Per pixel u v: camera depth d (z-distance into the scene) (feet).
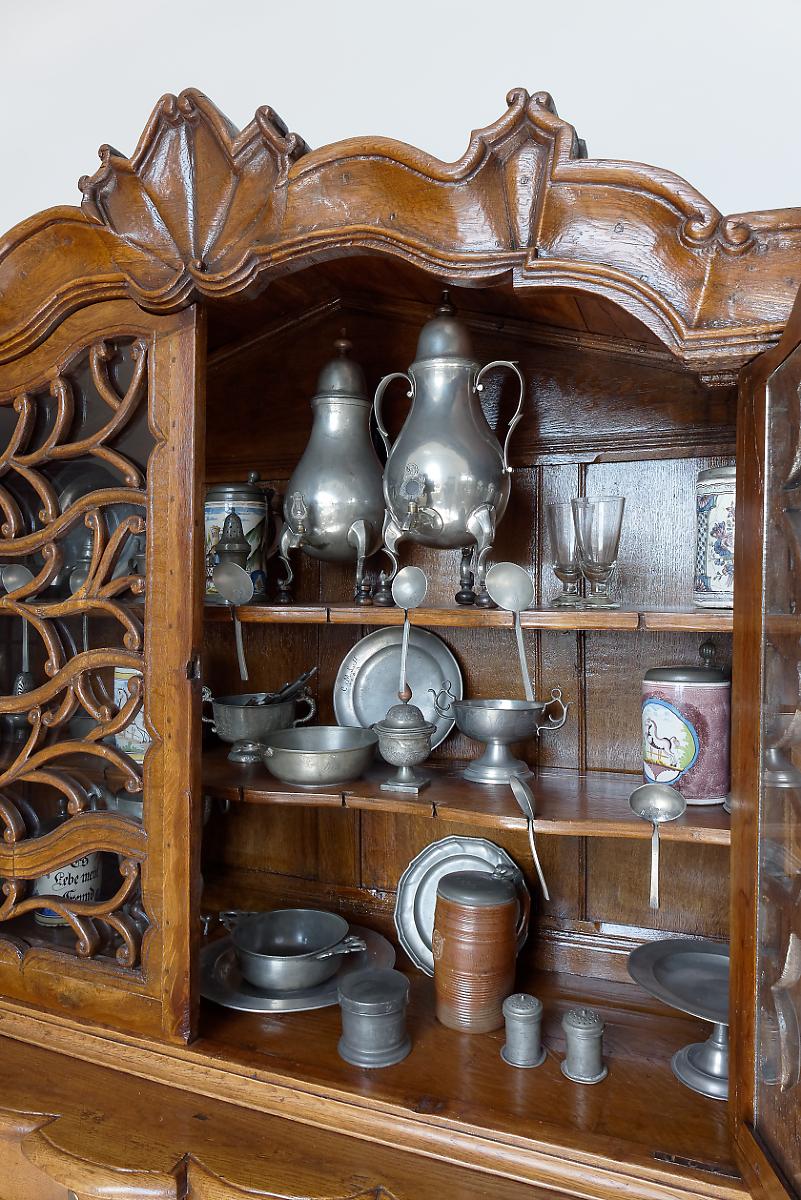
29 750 3.34
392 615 3.19
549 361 3.77
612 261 2.43
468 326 3.86
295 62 4.25
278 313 4.05
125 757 3.15
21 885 3.41
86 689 3.20
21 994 3.38
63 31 4.82
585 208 2.44
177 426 2.98
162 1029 3.08
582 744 3.76
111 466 3.15
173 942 3.04
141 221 2.97
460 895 3.30
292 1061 3.00
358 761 3.36
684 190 2.31
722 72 3.55
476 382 3.36
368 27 4.10
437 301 3.82
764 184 3.50
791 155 3.46
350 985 3.15
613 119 3.71
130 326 3.06
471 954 3.26
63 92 4.83
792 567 2.10
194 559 2.97
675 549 3.61
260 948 3.76
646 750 3.13
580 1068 2.94
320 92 4.20
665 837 2.80
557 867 3.80
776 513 2.24
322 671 4.24
